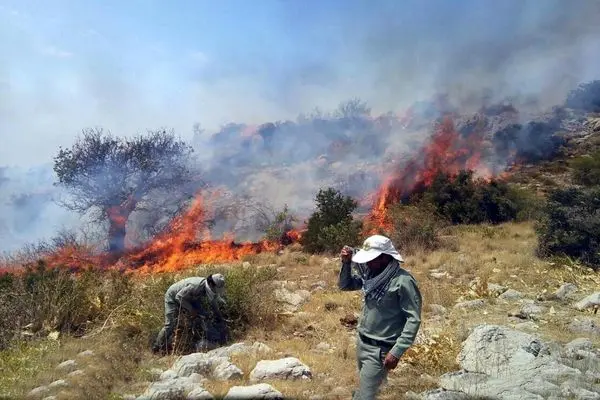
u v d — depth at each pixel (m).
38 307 8.30
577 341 6.80
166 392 5.18
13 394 5.59
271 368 5.91
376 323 4.13
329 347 7.32
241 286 8.64
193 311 7.50
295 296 10.29
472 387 5.35
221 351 7.02
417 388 5.51
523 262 13.03
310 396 5.34
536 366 5.81
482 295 9.98
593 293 9.45
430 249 15.85
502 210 23.45
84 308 8.73
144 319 8.09
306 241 18.03
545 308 8.95
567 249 13.28
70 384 5.74
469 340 6.52
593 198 13.97
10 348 7.36
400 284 4.05
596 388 5.23
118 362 6.50
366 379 4.07
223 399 5.09
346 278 4.43
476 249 15.45
